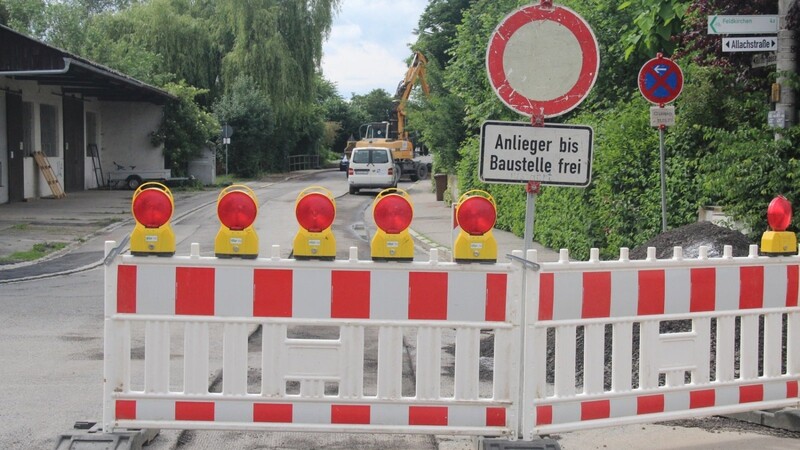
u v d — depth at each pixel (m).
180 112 36.91
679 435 5.88
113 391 5.13
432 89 35.94
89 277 13.65
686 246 8.76
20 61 21.62
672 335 5.54
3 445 5.52
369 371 7.62
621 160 12.77
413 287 5.12
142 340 8.69
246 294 5.10
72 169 32.12
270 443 5.72
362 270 5.10
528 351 5.11
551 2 5.21
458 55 25.86
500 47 5.21
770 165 9.70
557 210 15.44
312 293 5.10
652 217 11.99
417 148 54.03
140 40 44.34
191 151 37.38
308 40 47.22
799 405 5.98
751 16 9.72
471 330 5.15
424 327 5.14
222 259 5.09
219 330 9.31
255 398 5.15
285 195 33.00
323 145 70.12
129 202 27.28
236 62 45.78
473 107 24.20
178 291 5.10
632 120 12.66
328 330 9.44
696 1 10.80
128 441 5.06
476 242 5.11
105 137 36.47
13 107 25.69
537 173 5.22
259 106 45.88
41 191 28.27
